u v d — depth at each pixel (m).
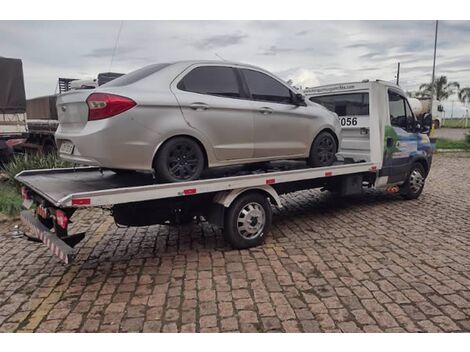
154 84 4.21
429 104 19.17
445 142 23.36
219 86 4.70
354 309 3.49
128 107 3.88
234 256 4.77
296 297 3.72
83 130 3.96
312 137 5.72
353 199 7.97
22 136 11.13
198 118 4.37
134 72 4.62
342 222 6.20
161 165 4.16
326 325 3.25
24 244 5.35
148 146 4.04
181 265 4.54
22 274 4.38
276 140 5.21
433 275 4.17
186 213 4.92
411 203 7.55
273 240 5.34
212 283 4.05
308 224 6.11
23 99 11.07
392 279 4.07
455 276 4.14
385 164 6.98
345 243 5.19
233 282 4.06
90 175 5.19
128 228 6.04
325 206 7.34
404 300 3.63
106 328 3.27
